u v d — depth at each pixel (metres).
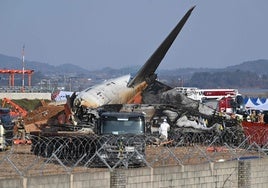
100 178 77.12
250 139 116.31
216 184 92.12
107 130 104.06
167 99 163.62
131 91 159.62
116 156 91.75
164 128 126.69
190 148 111.69
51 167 86.06
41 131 121.69
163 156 97.94
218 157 104.19
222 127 140.75
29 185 69.69
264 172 99.75
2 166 86.88
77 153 91.75
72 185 73.94
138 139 94.62
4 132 111.00
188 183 87.81
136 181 80.69
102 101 146.12
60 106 135.12
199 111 158.25
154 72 164.38
